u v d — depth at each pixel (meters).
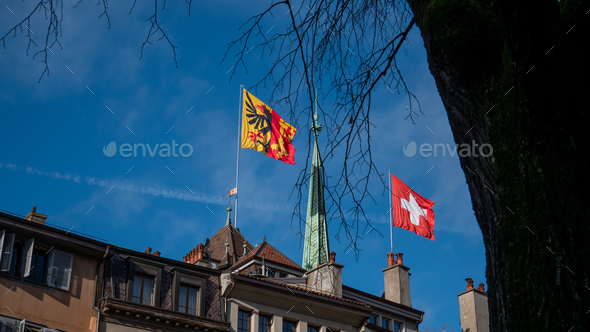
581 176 4.40
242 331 26.78
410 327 33.19
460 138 5.01
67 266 24.00
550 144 4.50
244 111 35.19
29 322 22.20
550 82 4.59
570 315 4.02
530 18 4.57
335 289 30.12
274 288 27.94
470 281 39.12
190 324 25.23
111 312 23.84
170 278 26.19
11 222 23.12
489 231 4.67
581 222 4.25
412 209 37.44
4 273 22.39
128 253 25.78
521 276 4.30
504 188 4.58
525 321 4.20
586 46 4.91
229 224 53.34
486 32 4.84
